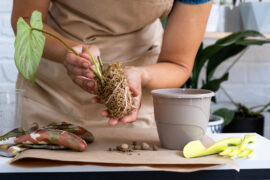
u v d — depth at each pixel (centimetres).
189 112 107
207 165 97
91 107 146
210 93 109
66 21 141
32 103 144
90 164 96
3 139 107
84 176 97
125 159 97
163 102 108
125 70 117
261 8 219
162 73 127
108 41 143
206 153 101
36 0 129
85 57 113
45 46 123
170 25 134
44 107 144
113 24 139
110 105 111
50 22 147
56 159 95
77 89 145
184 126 108
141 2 133
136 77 117
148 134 126
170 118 108
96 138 120
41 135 103
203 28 133
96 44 143
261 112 250
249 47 243
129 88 113
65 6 140
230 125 222
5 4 219
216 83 198
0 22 220
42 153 98
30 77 96
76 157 98
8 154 101
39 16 100
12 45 222
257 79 247
